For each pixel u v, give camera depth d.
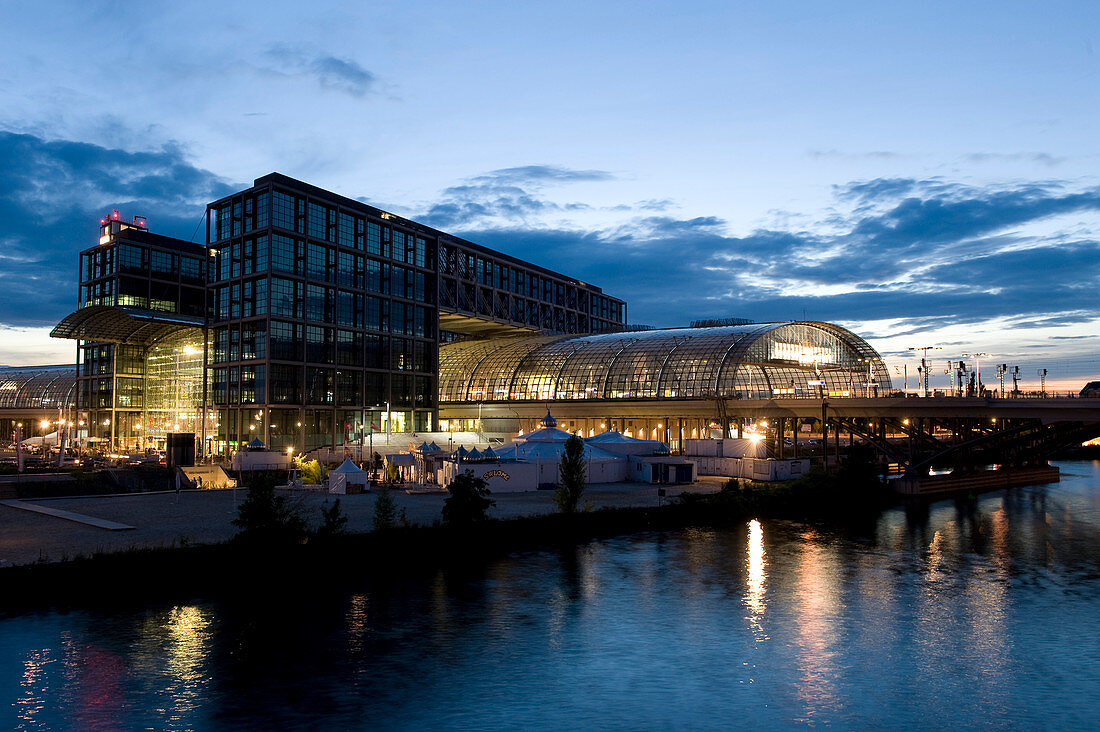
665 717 38.81
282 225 149.00
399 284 177.88
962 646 49.06
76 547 61.72
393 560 67.50
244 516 62.28
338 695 40.44
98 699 39.22
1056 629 52.34
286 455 132.50
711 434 152.62
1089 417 105.69
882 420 133.00
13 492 98.12
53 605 53.09
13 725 36.38
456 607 55.16
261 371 146.38
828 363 176.12
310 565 63.09
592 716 38.78
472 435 164.25
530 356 192.75
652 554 72.81
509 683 42.44
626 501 98.38
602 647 47.94
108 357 198.75
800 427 182.25
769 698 41.16
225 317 156.88
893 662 46.31
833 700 41.06
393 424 174.25
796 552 75.19
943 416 120.69
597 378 174.75
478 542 73.25
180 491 103.62
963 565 70.56
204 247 197.75
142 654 45.19
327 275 158.12
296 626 50.59
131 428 195.12
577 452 85.12
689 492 101.69
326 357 156.38
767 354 162.12
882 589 61.78
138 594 56.09
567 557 70.94
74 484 104.25
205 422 159.25
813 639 50.00
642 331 198.38
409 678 42.81
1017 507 109.31
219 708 38.66
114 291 180.38
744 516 95.25
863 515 101.06
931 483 121.56
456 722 37.91
